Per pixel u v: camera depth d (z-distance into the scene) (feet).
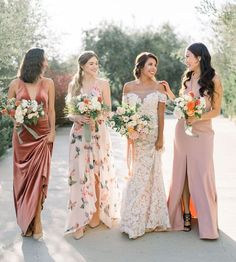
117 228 16.28
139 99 15.70
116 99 103.45
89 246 14.60
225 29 39.09
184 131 15.80
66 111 16.33
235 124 62.28
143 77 15.92
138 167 15.72
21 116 14.75
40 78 15.55
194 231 16.02
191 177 15.70
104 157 16.10
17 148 15.51
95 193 15.96
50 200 20.52
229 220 17.53
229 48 53.06
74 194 15.47
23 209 15.23
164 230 15.97
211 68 15.51
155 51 105.91
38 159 15.30
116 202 16.55
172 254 13.94
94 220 16.34
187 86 16.03
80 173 15.40
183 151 15.88
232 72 64.39
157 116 15.83
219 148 38.45
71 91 16.03
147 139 15.70
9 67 40.73
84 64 15.69
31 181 15.23
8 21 35.70
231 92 67.62
